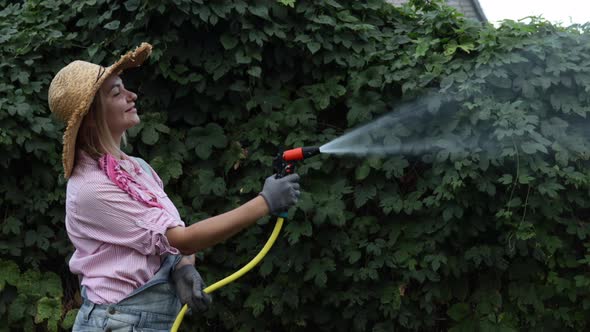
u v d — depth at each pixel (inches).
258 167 224.8
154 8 210.5
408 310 215.0
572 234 222.4
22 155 218.2
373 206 224.1
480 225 210.5
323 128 229.5
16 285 215.8
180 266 135.7
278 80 229.0
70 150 124.0
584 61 213.3
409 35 231.0
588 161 214.8
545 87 208.8
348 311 216.5
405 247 214.2
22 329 225.0
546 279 224.7
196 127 224.4
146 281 127.4
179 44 219.5
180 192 227.9
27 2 233.6
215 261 223.9
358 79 218.5
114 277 125.1
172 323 132.5
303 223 209.0
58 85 128.3
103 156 127.9
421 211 214.5
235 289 220.5
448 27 226.4
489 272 220.1
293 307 213.2
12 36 220.2
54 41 224.8
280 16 223.5
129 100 135.1
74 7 225.5
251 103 221.6
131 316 125.2
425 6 243.9
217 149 228.8
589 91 211.0
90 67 129.3
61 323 223.5
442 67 213.5
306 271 214.5
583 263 223.0
